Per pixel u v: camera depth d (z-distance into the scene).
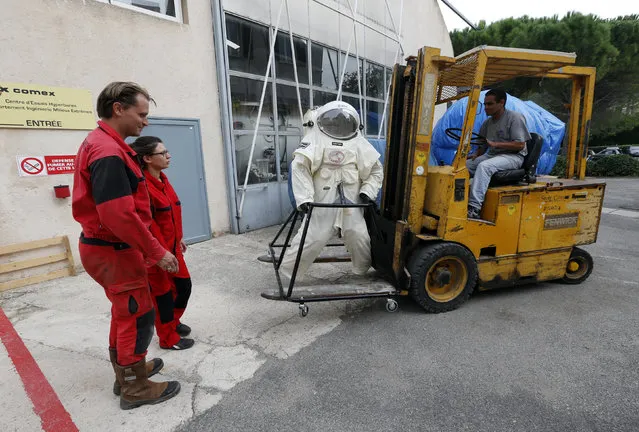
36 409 2.15
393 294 3.19
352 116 3.14
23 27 3.78
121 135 1.91
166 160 2.57
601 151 21.59
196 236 5.65
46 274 4.12
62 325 3.14
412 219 3.36
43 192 4.08
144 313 2.04
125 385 2.12
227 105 5.75
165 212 2.55
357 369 2.55
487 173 3.48
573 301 3.70
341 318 3.32
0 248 3.78
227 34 5.74
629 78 17.34
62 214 4.24
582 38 15.62
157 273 2.50
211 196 5.82
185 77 5.29
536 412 2.15
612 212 8.48
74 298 3.68
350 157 3.13
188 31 5.26
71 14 4.11
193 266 4.64
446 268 3.40
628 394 2.31
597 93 18.61
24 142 3.90
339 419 2.09
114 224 1.70
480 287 3.60
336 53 8.08
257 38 6.26
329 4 7.67
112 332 2.13
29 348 2.79
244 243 5.62
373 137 8.88
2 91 3.70
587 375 2.50
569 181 3.98
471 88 3.07
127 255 1.90
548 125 7.34
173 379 2.43
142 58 4.79
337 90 8.22
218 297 3.74
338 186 3.17
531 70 3.54
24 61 3.82
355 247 3.30
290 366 2.59
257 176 6.48
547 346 2.86
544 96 19.00
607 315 3.39
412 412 2.15
